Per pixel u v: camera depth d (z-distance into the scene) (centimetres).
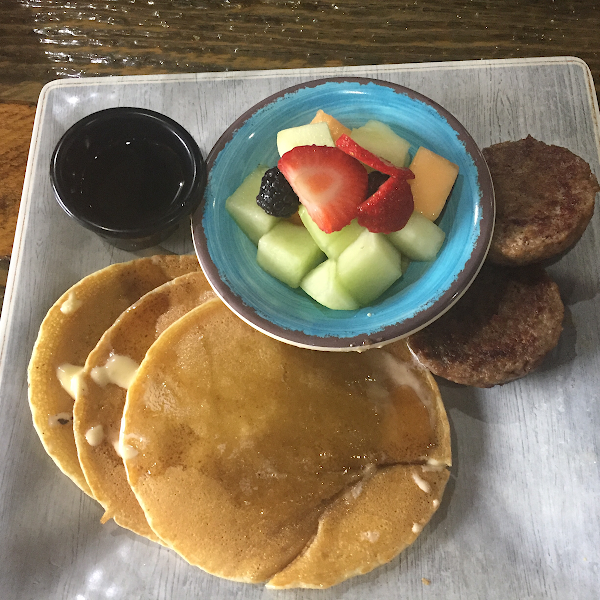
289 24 38
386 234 27
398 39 37
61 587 28
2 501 29
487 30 37
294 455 28
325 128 27
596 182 29
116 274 31
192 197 28
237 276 27
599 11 37
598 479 29
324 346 25
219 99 35
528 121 34
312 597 28
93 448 28
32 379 29
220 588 28
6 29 38
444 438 28
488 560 28
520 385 30
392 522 27
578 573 28
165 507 27
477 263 26
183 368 28
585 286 31
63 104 35
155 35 37
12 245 34
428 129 28
